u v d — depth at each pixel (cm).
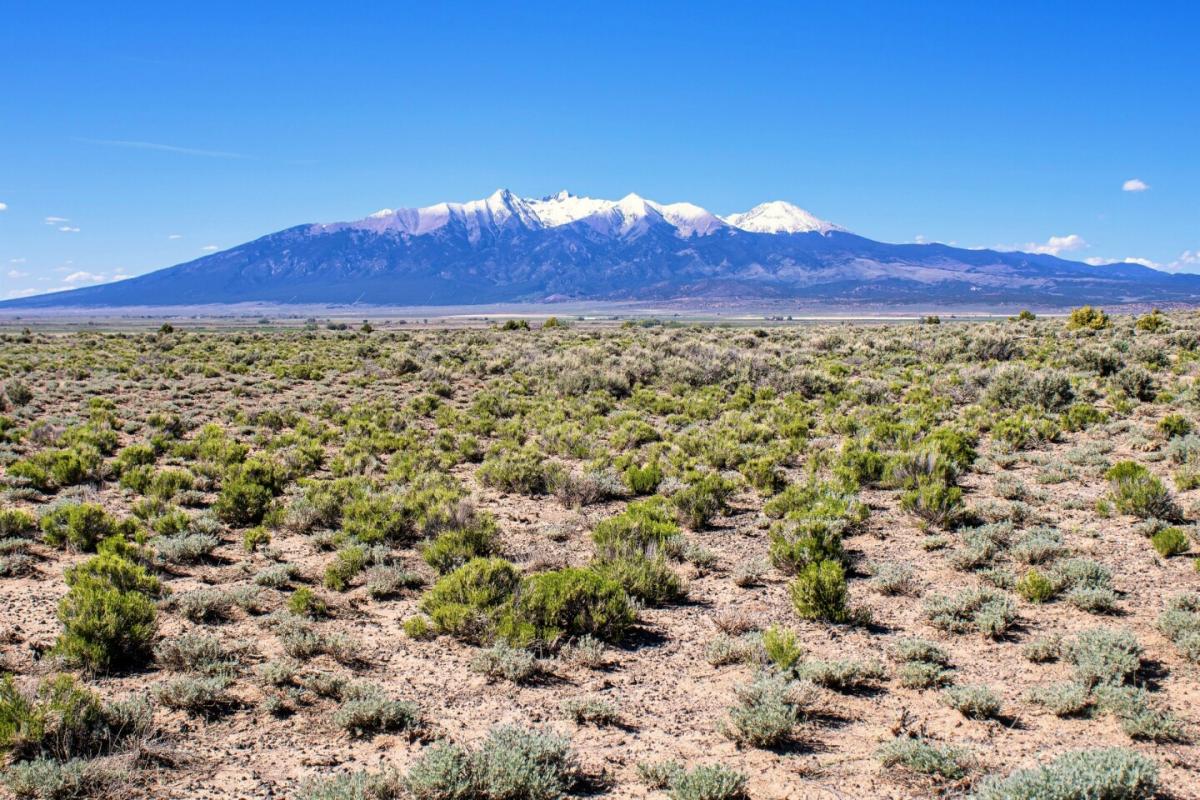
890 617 912
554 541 1239
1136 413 2289
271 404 2792
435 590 927
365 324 8469
